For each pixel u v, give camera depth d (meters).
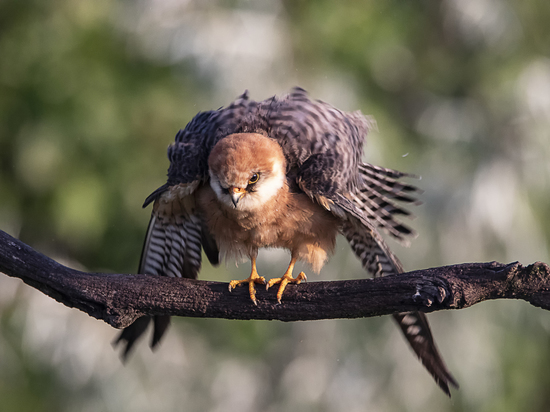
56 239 15.50
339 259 13.94
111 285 6.10
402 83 16.70
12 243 6.11
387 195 7.65
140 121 15.16
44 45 14.83
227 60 13.78
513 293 5.33
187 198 6.76
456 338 14.51
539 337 15.73
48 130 14.54
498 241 14.28
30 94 14.91
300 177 6.46
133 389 14.20
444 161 14.93
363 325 14.84
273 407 15.07
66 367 13.99
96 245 15.66
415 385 14.53
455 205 14.31
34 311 14.17
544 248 14.62
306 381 14.70
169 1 14.40
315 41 15.04
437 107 15.79
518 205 14.38
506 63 15.21
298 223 6.56
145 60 15.09
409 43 16.77
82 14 14.95
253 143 6.36
